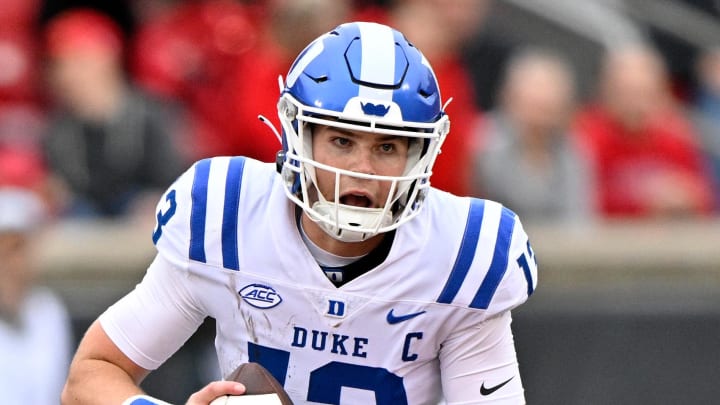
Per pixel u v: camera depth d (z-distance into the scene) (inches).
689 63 1080.2
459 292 416.8
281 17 791.7
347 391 426.6
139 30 936.3
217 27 896.9
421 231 416.5
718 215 942.4
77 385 431.8
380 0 978.1
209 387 407.2
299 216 418.3
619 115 876.6
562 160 839.7
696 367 791.1
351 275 416.5
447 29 866.8
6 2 920.9
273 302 418.6
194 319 436.5
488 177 830.5
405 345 421.4
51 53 888.3
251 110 809.5
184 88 883.4
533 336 780.6
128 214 816.9
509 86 893.8
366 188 397.7
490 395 431.5
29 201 669.9
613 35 1053.2
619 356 786.2
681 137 902.4
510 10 1036.5
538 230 812.0
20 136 894.4
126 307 434.0
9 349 652.1
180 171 840.3
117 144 823.1
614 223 853.8
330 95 395.9
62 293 742.5
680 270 800.3
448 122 414.3
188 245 421.1
